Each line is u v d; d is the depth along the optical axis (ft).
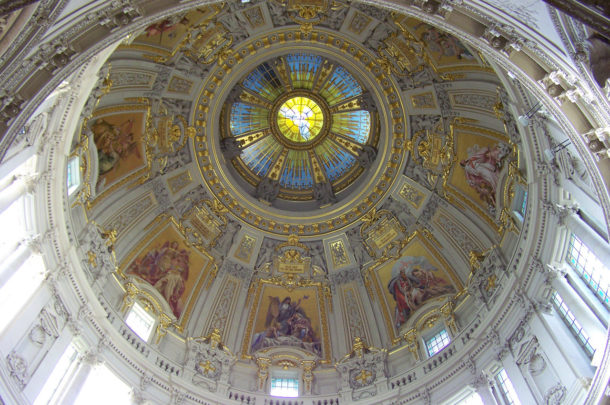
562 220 69.21
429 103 98.37
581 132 42.45
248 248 108.99
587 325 61.93
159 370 80.69
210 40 94.68
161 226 99.04
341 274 107.24
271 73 111.75
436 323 91.76
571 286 67.26
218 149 107.24
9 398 54.08
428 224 101.40
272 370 93.66
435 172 100.22
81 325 71.67
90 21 39.37
